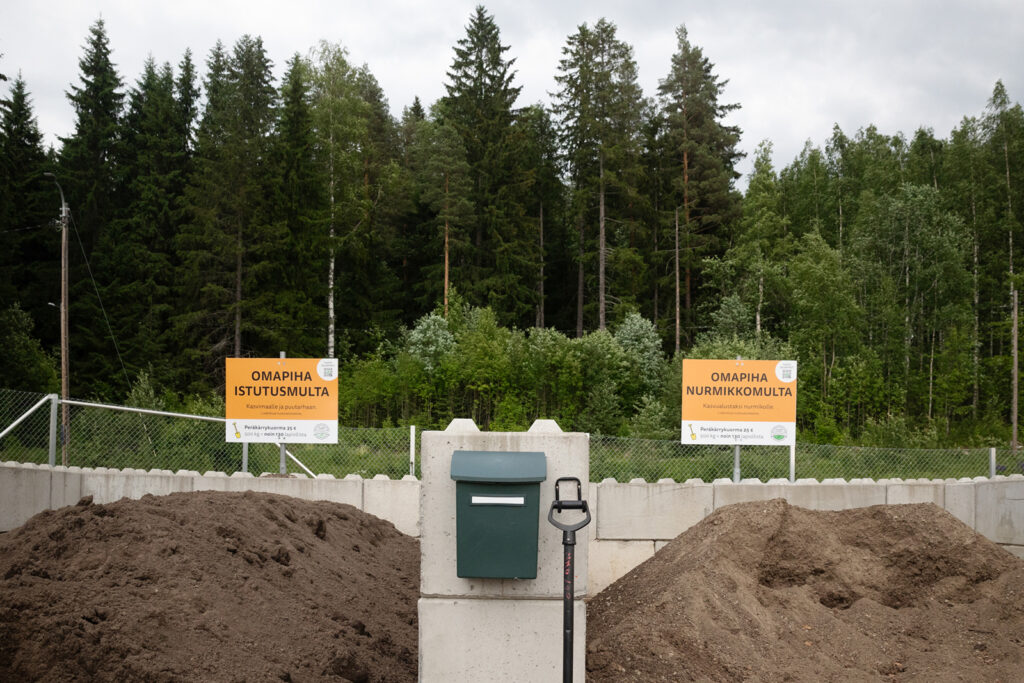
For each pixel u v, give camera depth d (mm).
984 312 50219
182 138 54594
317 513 8930
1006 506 11141
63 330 27703
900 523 8305
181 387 41500
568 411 39812
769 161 55406
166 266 47125
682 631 6621
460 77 54844
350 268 51219
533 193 57188
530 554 4738
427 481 5016
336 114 47375
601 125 49562
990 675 6539
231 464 13312
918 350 48344
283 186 43906
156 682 4672
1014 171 51625
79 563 5699
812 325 45406
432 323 43344
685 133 52969
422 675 4910
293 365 11688
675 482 10852
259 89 50375
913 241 49969
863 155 61969
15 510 9773
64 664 4664
